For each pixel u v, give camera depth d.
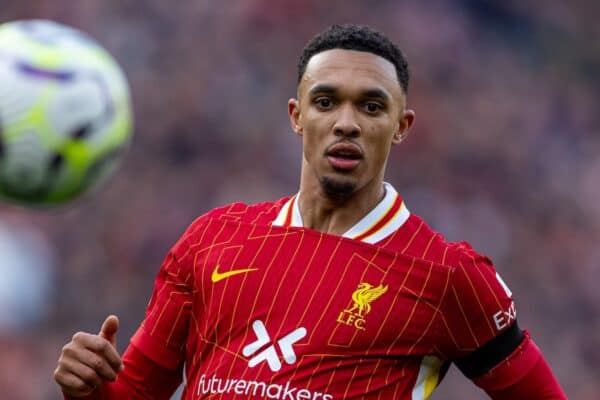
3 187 13.44
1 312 47.78
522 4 74.12
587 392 51.91
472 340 13.45
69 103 13.27
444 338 13.30
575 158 66.19
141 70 61.97
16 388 45.91
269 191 58.09
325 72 13.41
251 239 13.60
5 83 13.11
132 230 53.78
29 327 48.56
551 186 63.59
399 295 13.11
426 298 13.14
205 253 13.76
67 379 13.11
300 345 12.94
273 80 62.78
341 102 13.38
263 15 64.81
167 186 56.88
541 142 66.25
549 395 13.91
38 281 49.44
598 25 75.50
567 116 68.88
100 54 13.83
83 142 13.40
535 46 73.25
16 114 13.12
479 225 59.81
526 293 57.16
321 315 13.02
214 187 57.75
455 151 62.66
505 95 68.44
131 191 55.94
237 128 60.09
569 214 62.62
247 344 13.09
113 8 64.00
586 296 57.09
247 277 13.34
